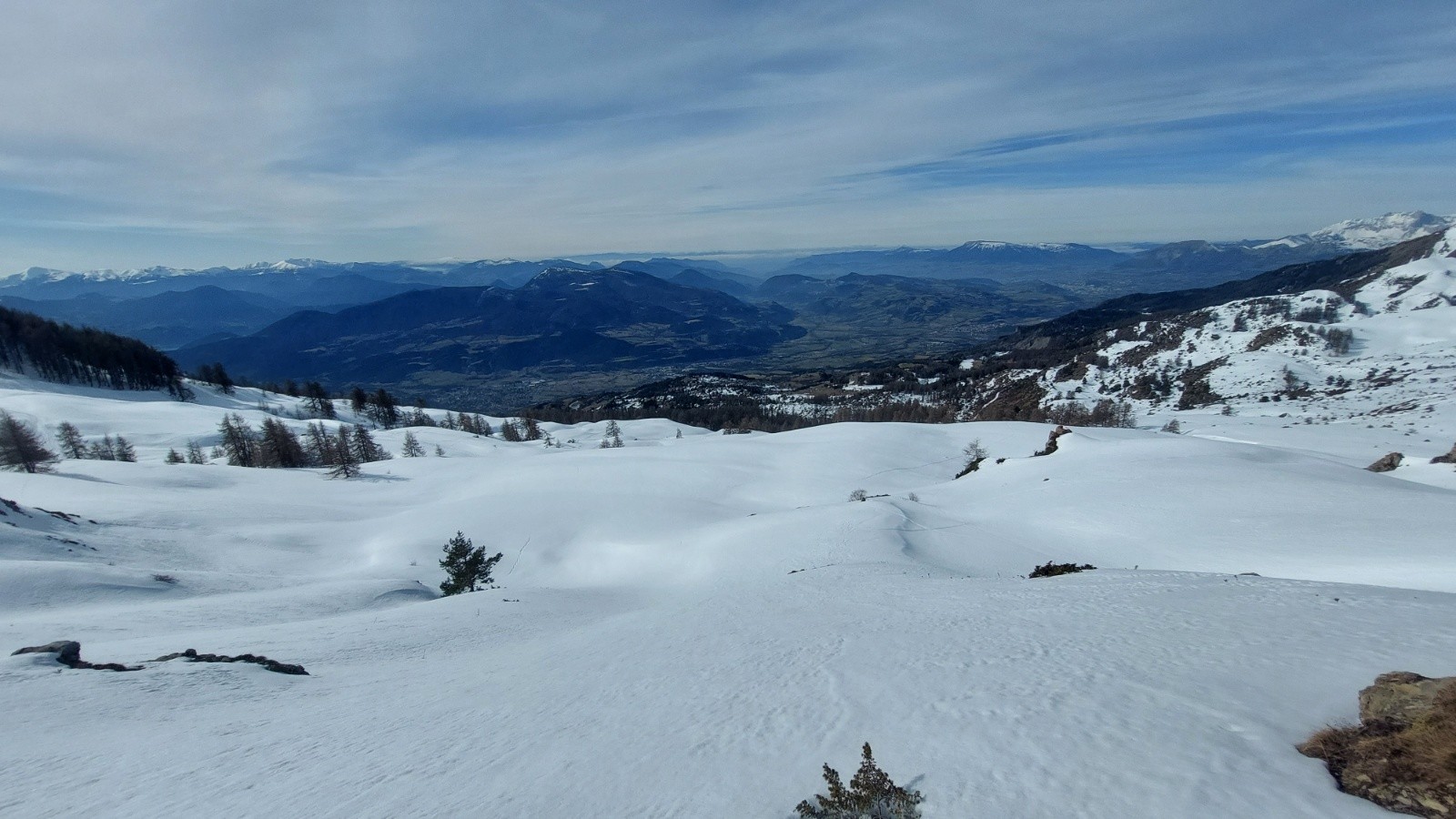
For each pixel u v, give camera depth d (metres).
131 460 107.62
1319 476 45.06
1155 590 19.62
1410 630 12.45
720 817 7.89
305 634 27.55
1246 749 8.14
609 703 13.52
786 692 12.60
